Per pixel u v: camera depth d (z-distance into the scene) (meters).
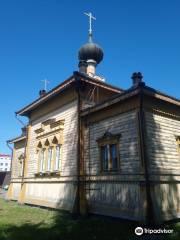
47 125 19.19
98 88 17.00
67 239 8.76
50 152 18.31
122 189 12.15
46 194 17.56
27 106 21.47
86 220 12.44
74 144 15.67
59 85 17.00
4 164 112.00
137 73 14.34
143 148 11.42
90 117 15.20
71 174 15.39
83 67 18.78
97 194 13.54
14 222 11.95
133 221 11.21
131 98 12.61
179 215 11.64
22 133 25.78
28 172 20.77
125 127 12.72
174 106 13.70
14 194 23.56
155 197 10.95
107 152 13.62
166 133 12.81
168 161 12.30
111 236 9.13
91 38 23.20
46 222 12.01
